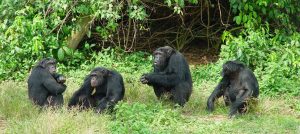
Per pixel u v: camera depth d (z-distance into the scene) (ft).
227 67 41.81
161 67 43.83
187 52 67.97
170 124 37.45
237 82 41.93
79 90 41.65
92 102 42.04
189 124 37.86
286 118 39.09
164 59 43.70
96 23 62.23
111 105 39.63
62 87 40.75
